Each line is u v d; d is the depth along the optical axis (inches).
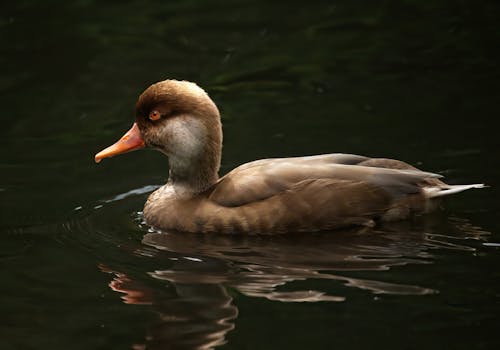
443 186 474.3
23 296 404.5
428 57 742.5
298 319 369.4
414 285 396.8
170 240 472.7
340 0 887.7
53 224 497.7
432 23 816.3
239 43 792.3
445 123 617.0
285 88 703.1
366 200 463.2
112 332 367.2
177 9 876.6
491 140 582.6
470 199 498.3
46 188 549.6
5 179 562.3
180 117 500.1
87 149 610.9
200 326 367.9
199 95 501.7
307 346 346.9
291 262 431.2
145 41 799.7
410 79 703.7
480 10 839.1
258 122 642.2
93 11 867.4
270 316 373.7
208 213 478.9
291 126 632.4
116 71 738.2
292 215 464.8
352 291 393.7
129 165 593.6
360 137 605.6
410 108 648.4
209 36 807.7
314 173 470.0
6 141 623.5
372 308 376.8
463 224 465.7
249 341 353.1
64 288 412.5
